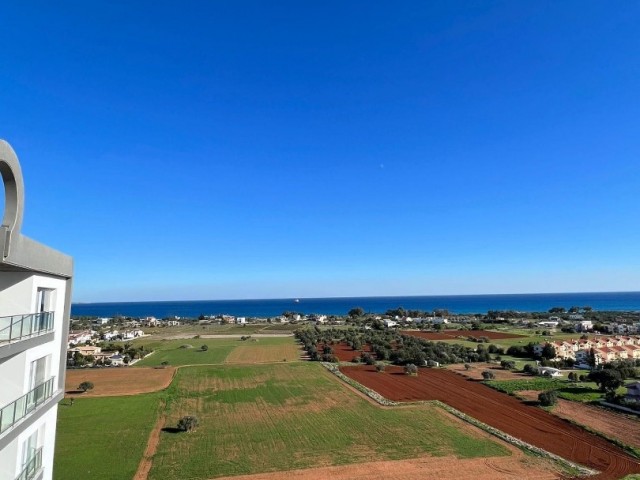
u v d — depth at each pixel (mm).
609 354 86188
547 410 51281
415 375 73812
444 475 32750
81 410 52031
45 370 18547
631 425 45281
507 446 38875
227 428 44906
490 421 47125
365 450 38156
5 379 16031
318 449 38469
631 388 55344
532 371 73938
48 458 18500
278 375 74500
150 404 55031
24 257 14664
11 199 13797
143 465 35062
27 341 15703
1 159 12492
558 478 32219
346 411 51188
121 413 50781
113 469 34156
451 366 82625
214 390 63281
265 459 36250
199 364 87375
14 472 15477
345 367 82375
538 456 36469
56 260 18125
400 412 50531
